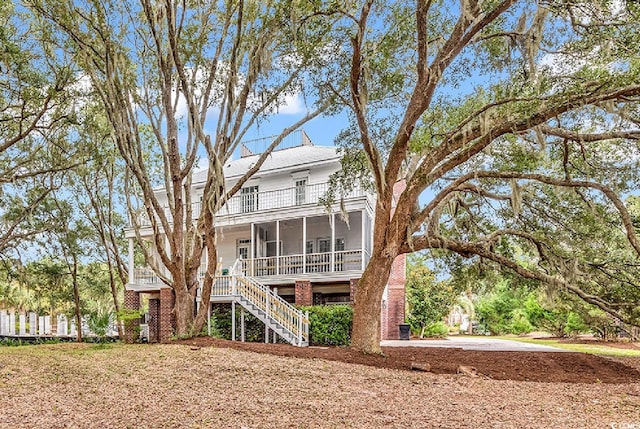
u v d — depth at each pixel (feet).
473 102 38.14
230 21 41.50
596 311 49.70
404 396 21.18
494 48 36.81
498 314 109.81
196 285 44.42
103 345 41.14
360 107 33.94
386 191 34.73
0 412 16.93
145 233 70.85
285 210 64.44
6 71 42.80
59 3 37.91
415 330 93.25
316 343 53.78
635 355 43.93
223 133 41.11
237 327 59.77
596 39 32.07
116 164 66.08
